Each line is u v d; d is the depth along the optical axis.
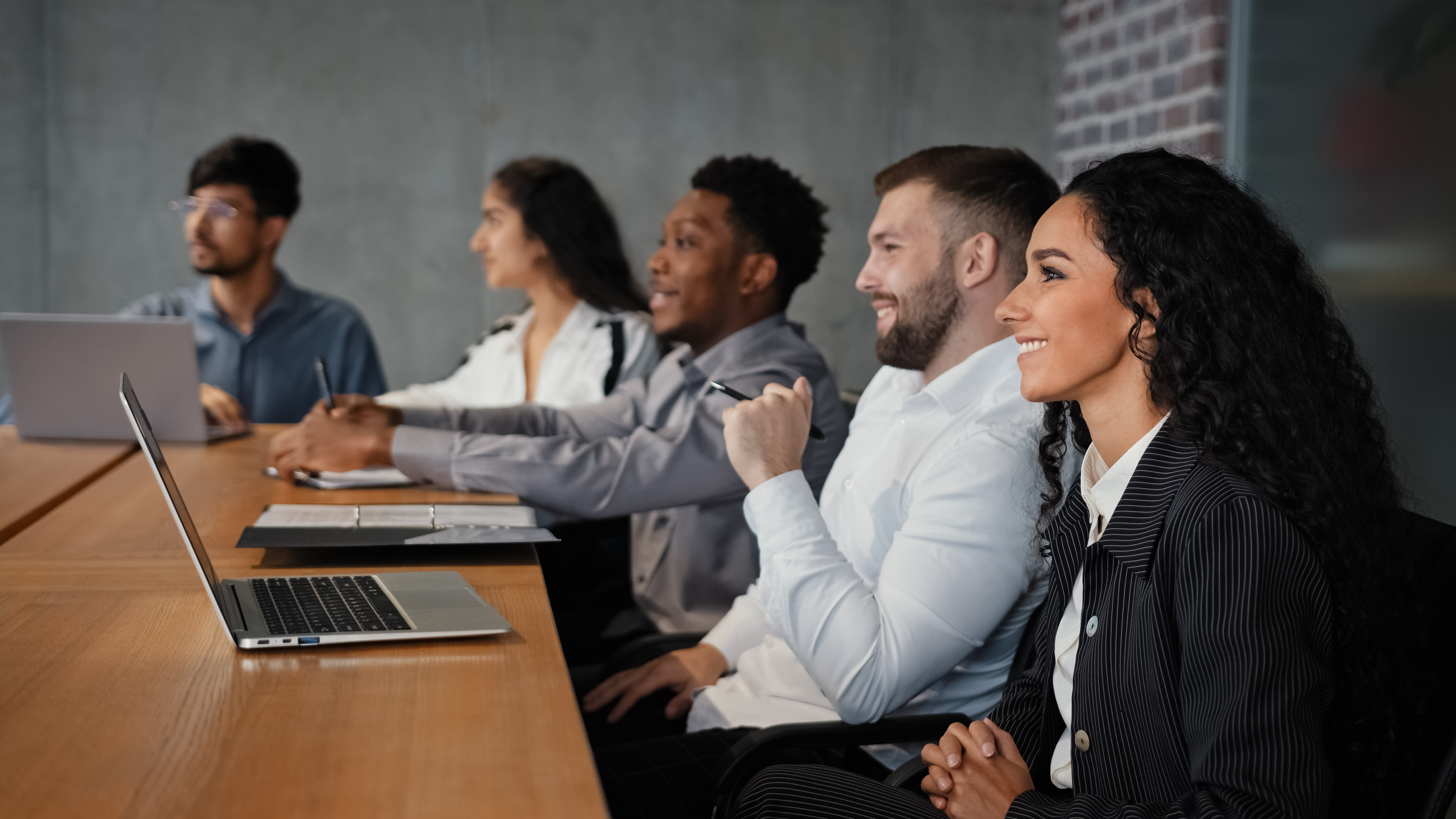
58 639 1.11
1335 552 0.91
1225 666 0.88
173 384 2.36
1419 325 2.52
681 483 1.94
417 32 3.87
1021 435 1.37
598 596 2.31
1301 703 0.86
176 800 0.76
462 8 3.88
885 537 1.50
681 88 3.99
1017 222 1.52
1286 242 1.03
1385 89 2.63
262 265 3.19
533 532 1.56
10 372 2.33
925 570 1.31
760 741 1.21
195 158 3.79
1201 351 0.97
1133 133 3.62
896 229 1.56
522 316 3.12
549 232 2.90
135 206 3.78
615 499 1.93
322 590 1.28
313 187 3.86
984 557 1.31
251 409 3.21
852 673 1.29
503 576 1.40
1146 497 0.99
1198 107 3.25
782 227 2.14
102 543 1.53
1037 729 1.19
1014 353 1.50
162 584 1.32
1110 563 1.03
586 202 2.94
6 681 0.99
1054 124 4.15
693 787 1.37
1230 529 0.91
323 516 1.66
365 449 1.96
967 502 1.32
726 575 2.05
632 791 1.36
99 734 0.87
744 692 1.58
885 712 1.30
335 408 2.06
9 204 3.72
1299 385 0.98
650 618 2.16
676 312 2.19
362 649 1.09
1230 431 0.95
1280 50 3.00
